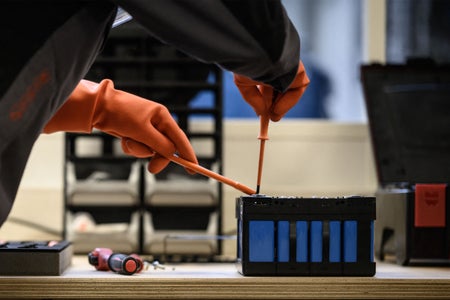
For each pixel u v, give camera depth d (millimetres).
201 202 1643
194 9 611
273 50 648
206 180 1687
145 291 907
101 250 1090
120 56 1706
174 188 1638
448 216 1216
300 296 919
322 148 1912
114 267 1011
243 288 915
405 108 1623
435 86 1656
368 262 960
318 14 2133
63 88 653
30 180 1883
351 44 2107
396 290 926
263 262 945
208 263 1298
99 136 1735
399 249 1246
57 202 1849
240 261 986
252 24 628
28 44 604
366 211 965
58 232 1849
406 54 1978
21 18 608
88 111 808
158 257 1438
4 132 602
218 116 1688
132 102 834
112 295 908
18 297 907
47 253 970
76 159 1656
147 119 832
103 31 674
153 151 867
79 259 1439
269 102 882
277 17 639
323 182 1906
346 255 959
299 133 1907
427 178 1527
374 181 1912
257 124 1899
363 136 1914
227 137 1893
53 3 625
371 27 1962
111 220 1747
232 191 1844
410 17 1978
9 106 597
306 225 957
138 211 1646
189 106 1736
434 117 1610
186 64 1710
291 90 847
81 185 1639
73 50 635
